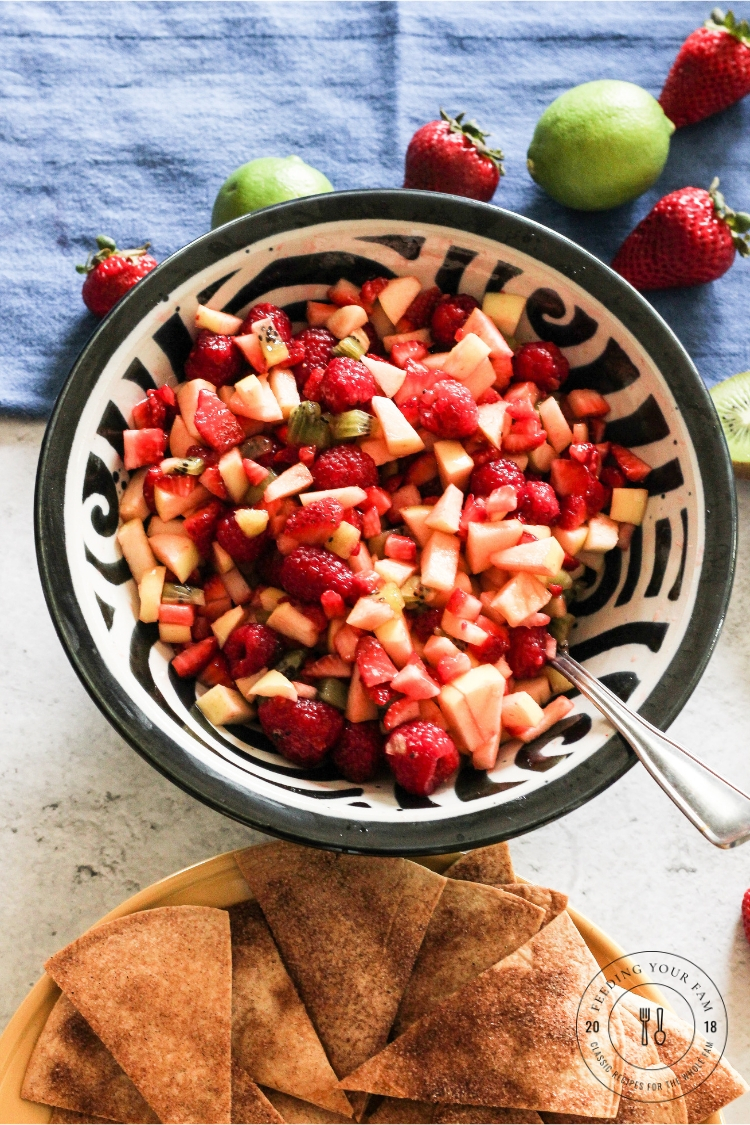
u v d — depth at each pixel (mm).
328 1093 563
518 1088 562
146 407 546
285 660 543
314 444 551
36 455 641
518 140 659
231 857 574
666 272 630
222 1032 561
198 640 555
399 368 563
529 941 576
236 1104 562
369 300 565
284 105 661
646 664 533
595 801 626
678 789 512
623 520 562
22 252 647
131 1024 560
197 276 538
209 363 549
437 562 543
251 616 554
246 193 601
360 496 545
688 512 541
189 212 653
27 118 654
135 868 616
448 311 564
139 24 663
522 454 563
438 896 576
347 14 667
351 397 545
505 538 541
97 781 621
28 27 660
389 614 534
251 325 553
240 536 543
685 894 622
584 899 622
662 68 666
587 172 618
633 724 521
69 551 521
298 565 534
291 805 512
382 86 663
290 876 574
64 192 651
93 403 530
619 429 565
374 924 575
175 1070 557
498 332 564
